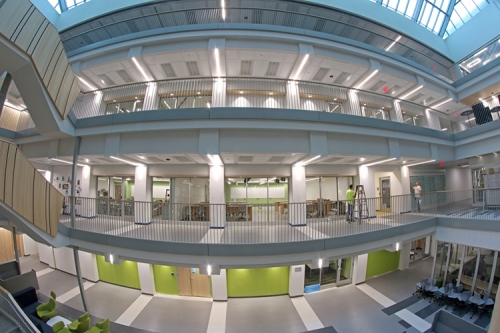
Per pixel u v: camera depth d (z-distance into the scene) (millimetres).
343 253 7629
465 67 15703
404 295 9867
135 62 10719
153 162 10594
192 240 7398
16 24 5520
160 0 11938
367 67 11359
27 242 14703
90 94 11695
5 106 13430
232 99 11289
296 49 10203
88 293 10250
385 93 14148
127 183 12469
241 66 11297
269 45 10047
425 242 14359
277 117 7680
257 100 11430
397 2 15477
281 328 7844
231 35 9797
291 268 9797
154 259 7254
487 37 14508
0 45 5301
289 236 7867
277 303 9414
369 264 11547
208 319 8383
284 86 11508
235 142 7777
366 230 8531
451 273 10289
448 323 6957
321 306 9141
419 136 10492
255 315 8609
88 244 8047
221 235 8047
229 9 11938
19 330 6051
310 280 10445
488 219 8570
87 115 11250
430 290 9477
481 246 8672
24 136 10461
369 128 8859
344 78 12422
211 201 10031
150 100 10984
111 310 8945
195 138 7887
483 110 13047
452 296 8812
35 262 13648
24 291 9031
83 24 13438
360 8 12992
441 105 15750
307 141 8078
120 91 11562
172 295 10148
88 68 11273
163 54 10383
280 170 11117
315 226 9414
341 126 8328
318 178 12477
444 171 16922
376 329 7711
